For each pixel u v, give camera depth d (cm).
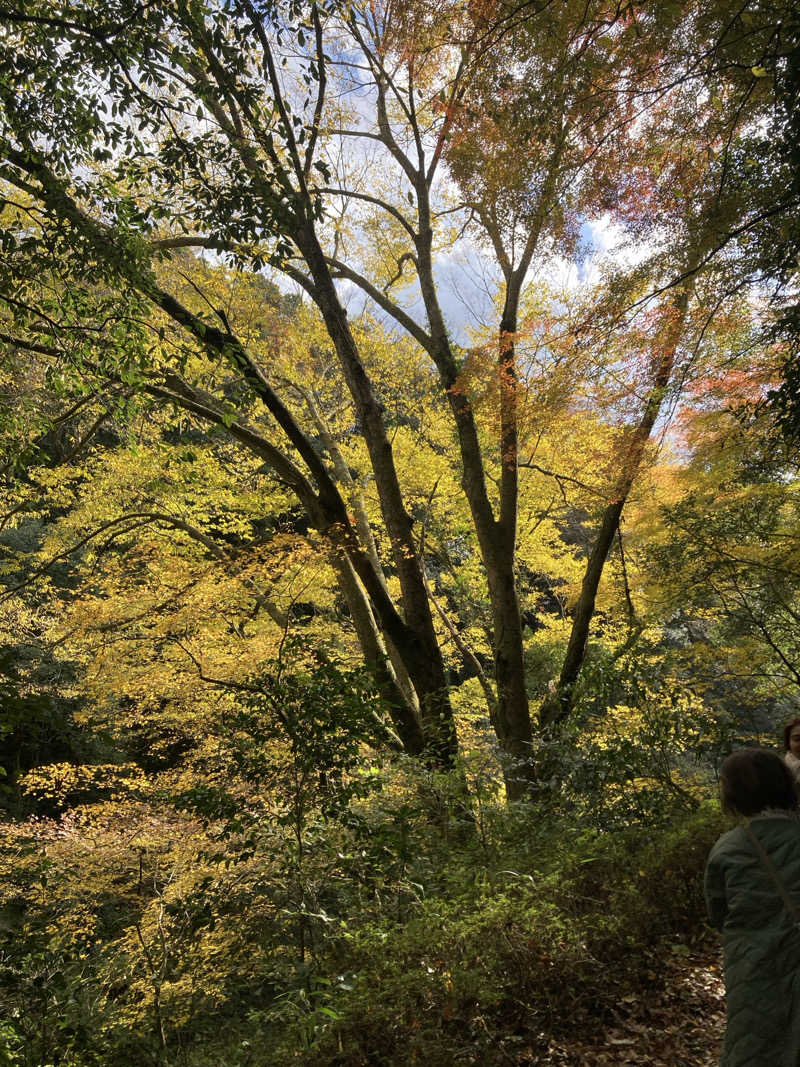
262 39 516
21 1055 349
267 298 1186
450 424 1303
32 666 1142
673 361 633
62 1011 410
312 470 909
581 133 559
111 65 489
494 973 337
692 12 491
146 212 554
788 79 464
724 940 193
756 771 203
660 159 589
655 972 354
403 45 706
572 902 402
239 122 738
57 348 688
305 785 464
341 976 339
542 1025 316
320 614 1242
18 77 493
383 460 935
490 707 1146
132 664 903
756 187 535
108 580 980
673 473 931
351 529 930
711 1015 317
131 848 676
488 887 412
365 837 431
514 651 982
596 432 798
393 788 579
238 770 465
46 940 415
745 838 197
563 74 527
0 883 656
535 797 650
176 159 538
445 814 561
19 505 1051
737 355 671
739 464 834
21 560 1438
